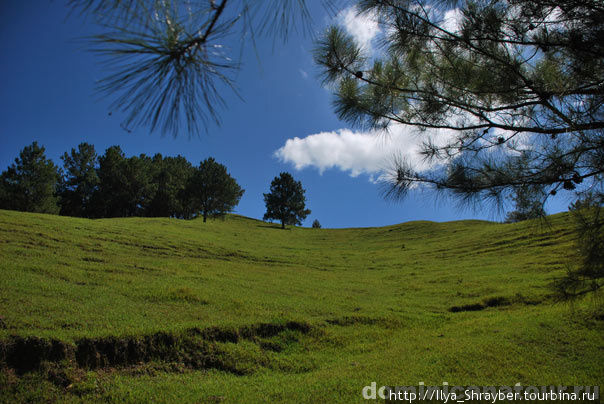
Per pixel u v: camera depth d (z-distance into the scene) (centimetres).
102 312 845
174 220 3866
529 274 1492
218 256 2142
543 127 354
